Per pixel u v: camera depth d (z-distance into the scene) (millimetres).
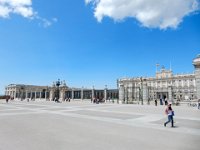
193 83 90375
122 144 8039
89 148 7461
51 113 20469
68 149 7324
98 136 9500
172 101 42250
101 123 13695
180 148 7500
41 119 15578
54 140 8664
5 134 9844
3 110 23766
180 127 12195
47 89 82750
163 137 9336
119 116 17922
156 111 23422
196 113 21250
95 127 12039
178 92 91875
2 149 7293
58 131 10672
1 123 13375
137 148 7469
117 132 10500
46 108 27578
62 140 8672
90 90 64562
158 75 106938
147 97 44281
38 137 9219
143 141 8547
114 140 8711
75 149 7328
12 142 8281
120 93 49469
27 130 10914
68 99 58781
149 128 11789
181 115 19047
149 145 7902
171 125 12570
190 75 92000
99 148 7465
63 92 68188
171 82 98062
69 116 17828
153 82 104562
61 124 13133
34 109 25594
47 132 10383
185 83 93500
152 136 9547
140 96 49250
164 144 8062
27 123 13445
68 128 11617
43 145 7840
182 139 8945
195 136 9586
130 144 8047
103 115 18719
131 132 10516
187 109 27750
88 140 8695
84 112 21766
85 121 14633
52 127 11922
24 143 8141
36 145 7832
